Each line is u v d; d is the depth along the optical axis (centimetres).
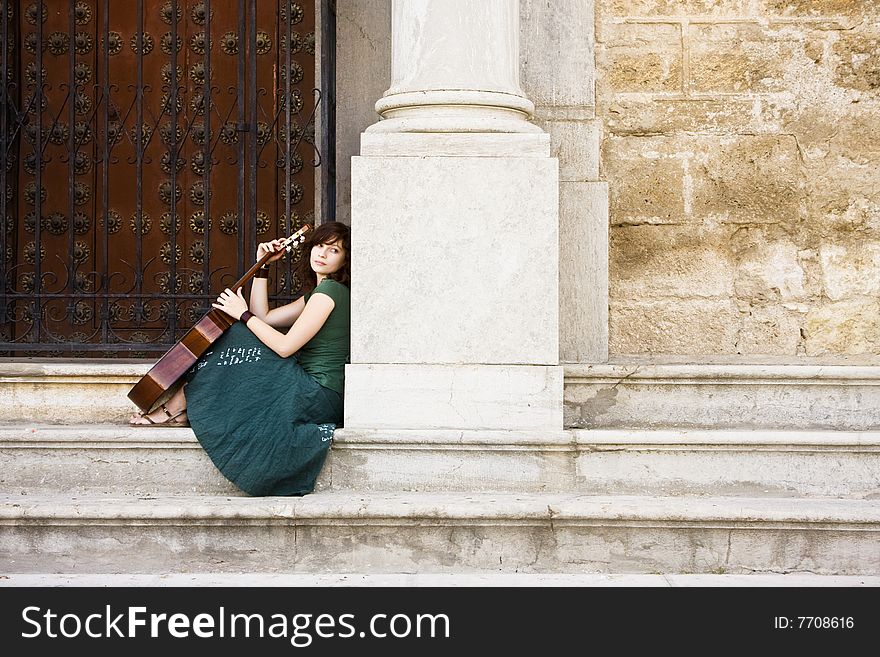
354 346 452
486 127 455
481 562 395
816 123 565
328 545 396
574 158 556
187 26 725
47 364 504
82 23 728
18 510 392
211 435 426
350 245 473
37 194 592
